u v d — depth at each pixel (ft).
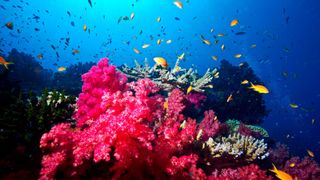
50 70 64.59
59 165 10.97
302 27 229.66
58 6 336.90
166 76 26.86
